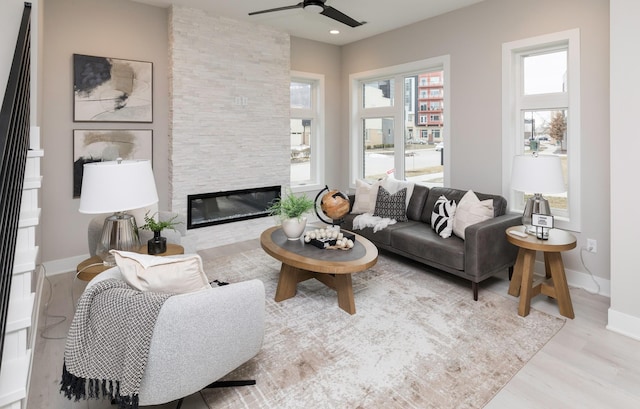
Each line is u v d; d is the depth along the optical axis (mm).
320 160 5828
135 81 4051
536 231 2918
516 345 2436
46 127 3609
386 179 4664
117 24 3922
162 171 4336
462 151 4312
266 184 5059
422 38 4648
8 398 1452
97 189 2098
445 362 2254
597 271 3309
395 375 2135
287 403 1914
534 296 2963
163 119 4293
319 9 3354
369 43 5371
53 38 3588
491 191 4078
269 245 3186
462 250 3234
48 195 3672
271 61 4953
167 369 1540
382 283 3510
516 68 3871
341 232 3465
